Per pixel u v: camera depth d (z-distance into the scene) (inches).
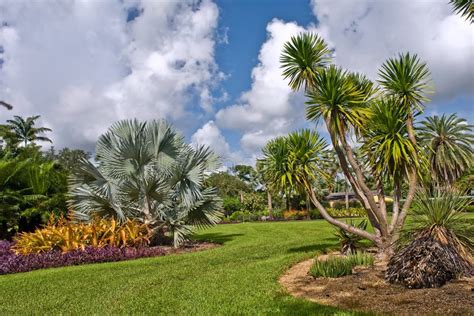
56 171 810.2
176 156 571.2
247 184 2121.1
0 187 695.1
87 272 346.3
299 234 686.5
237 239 655.8
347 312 186.9
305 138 377.1
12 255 433.4
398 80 344.5
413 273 224.7
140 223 558.9
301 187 378.6
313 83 361.4
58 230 482.0
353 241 371.9
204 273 311.4
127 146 530.6
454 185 448.8
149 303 221.8
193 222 583.2
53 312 216.1
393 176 343.6
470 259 246.7
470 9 271.4
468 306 183.5
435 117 479.2
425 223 254.5
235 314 193.9
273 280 269.0
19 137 1584.6
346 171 359.9
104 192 532.7
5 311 222.4
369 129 350.9
